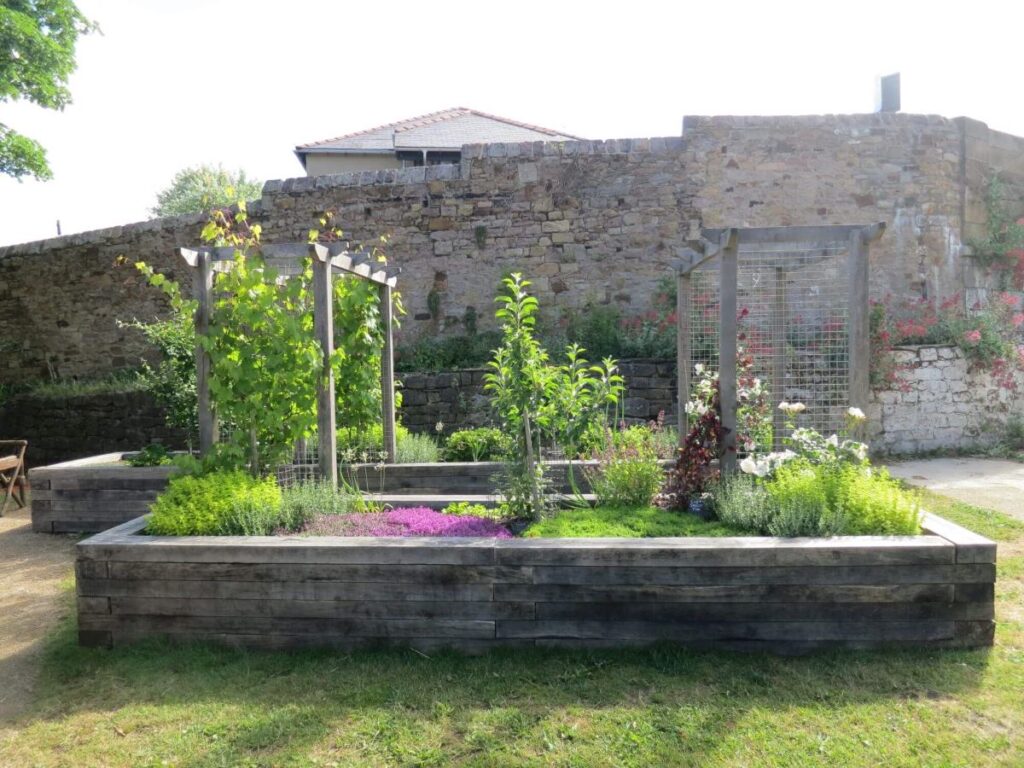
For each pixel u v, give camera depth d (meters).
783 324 5.20
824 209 9.36
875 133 9.33
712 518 3.75
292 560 3.11
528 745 2.38
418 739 2.44
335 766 2.30
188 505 3.52
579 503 4.09
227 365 4.09
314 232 4.30
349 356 5.61
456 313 9.81
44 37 9.59
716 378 4.54
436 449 6.44
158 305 11.02
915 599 2.95
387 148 14.14
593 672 2.85
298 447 4.75
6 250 11.64
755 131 9.34
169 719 2.62
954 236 9.55
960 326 8.73
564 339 9.17
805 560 2.95
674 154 9.41
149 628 3.21
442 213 9.77
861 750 2.31
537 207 9.63
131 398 10.15
